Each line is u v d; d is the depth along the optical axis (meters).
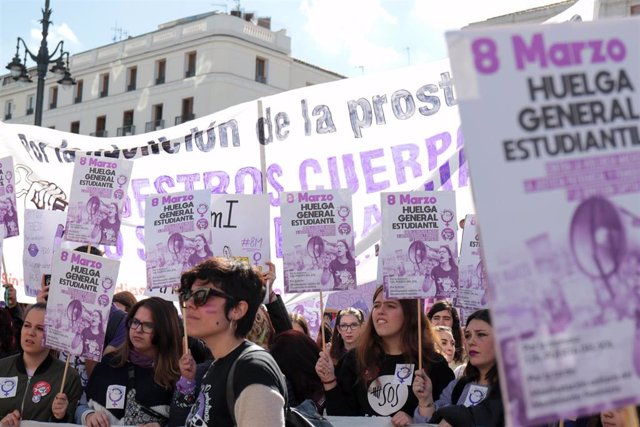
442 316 6.05
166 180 7.46
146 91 43.41
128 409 4.59
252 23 42.25
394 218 4.81
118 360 4.75
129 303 6.14
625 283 2.06
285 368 3.96
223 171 7.33
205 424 2.77
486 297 5.51
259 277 3.03
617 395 1.99
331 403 4.68
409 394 4.59
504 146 2.05
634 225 2.09
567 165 2.08
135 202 7.51
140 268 7.45
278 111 7.23
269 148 7.22
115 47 44.97
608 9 16.30
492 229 2.00
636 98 2.17
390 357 4.75
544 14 18.72
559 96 2.11
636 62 2.19
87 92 46.06
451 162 6.79
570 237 2.04
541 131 2.08
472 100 2.05
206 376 2.90
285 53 43.69
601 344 2.01
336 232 5.17
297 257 5.16
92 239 5.54
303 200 5.20
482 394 4.27
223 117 7.40
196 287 2.91
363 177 7.00
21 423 4.61
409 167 6.89
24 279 6.53
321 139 7.12
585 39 2.16
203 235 5.25
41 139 7.63
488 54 2.08
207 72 41.22
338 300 7.34
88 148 7.65
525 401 1.93
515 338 1.96
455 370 5.39
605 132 2.13
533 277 2.00
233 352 2.87
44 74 14.13
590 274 2.04
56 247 6.63
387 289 4.70
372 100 7.04
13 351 5.88
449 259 4.78
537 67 2.11
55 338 4.64
